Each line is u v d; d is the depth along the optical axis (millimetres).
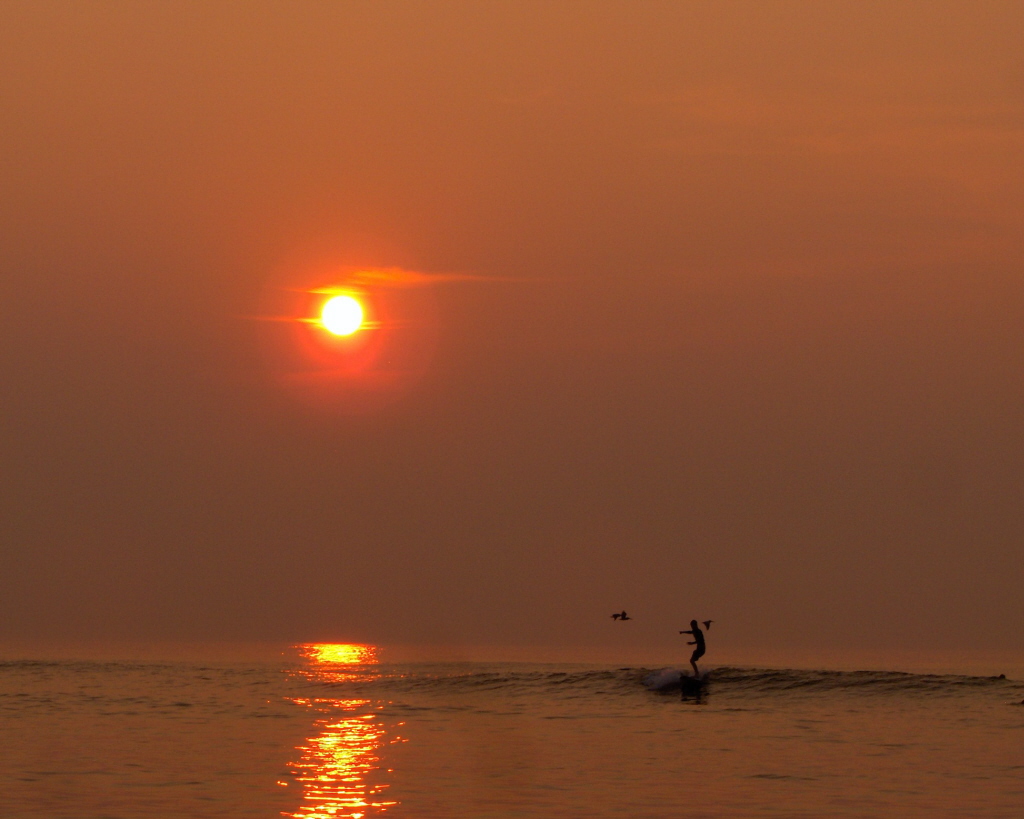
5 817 74812
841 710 148875
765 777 93688
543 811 78438
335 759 104500
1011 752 108188
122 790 85938
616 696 171375
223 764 100562
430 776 94312
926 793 85562
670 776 94625
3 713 150250
